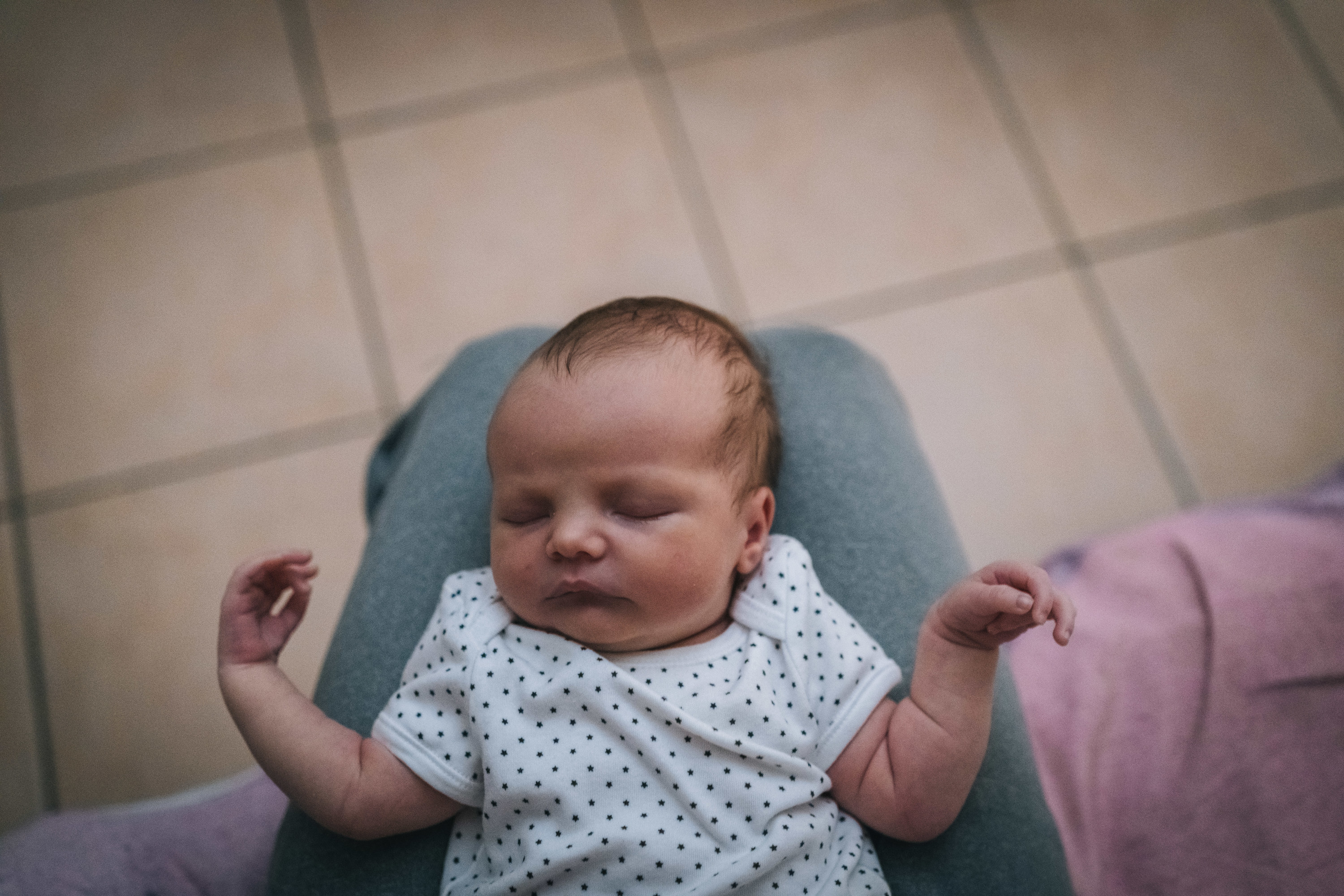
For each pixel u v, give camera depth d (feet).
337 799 1.94
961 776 1.91
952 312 4.33
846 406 2.59
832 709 1.99
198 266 4.42
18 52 4.74
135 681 3.75
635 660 1.98
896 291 4.38
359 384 4.23
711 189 4.56
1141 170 4.52
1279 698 2.48
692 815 1.88
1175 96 4.64
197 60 4.73
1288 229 4.36
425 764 1.94
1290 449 4.03
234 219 4.49
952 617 1.87
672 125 4.66
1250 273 4.31
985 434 4.16
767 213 4.52
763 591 2.10
